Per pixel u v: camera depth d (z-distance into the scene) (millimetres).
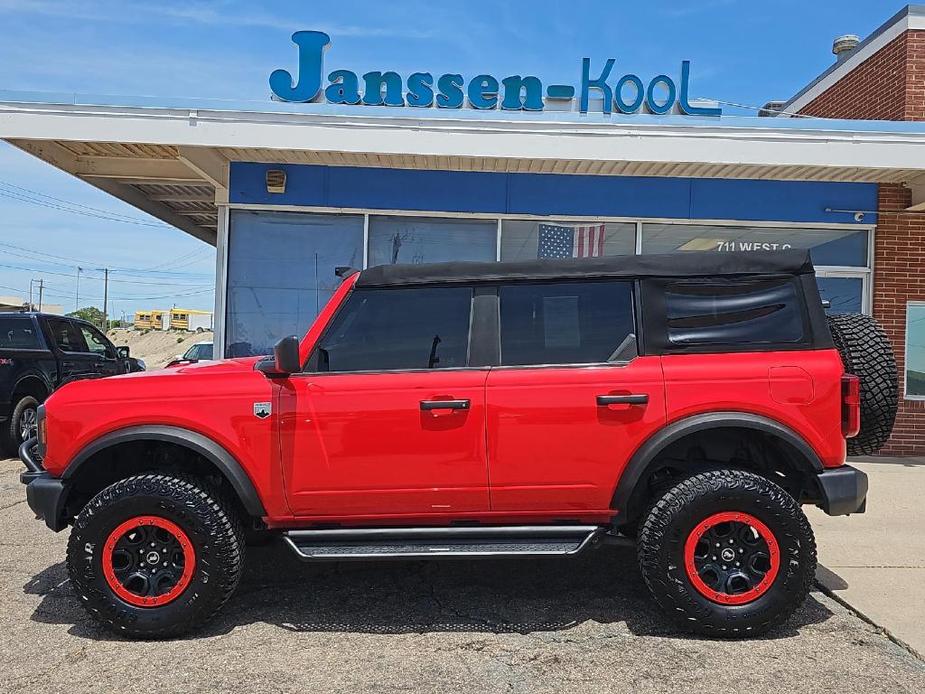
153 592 3857
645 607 4312
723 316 4055
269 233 9227
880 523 6145
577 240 9414
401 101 8609
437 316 4109
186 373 4062
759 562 3865
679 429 3863
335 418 3898
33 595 4508
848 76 10953
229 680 3398
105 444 3898
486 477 3912
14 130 7922
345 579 4797
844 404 3945
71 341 10750
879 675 3461
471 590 4598
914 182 9305
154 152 9227
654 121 8422
